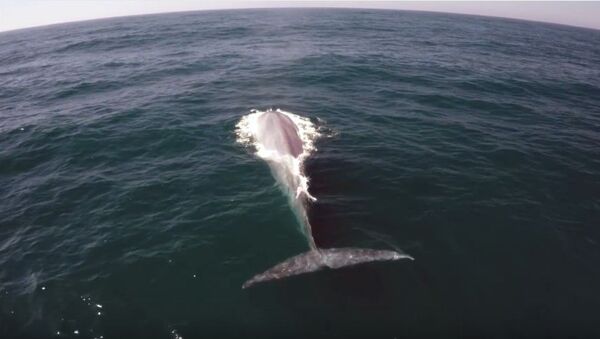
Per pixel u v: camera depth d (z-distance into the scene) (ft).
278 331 36.50
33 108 103.35
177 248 46.50
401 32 265.75
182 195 57.31
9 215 54.03
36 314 38.37
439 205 54.85
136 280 42.16
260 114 90.22
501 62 166.91
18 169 67.36
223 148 72.54
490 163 67.97
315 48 185.78
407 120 88.38
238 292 40.50
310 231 48.75
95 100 107.45
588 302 40.09
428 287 41.01
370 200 55.67
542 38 298.76
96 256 45.68
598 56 217.15
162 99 104.73
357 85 118.21
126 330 36.68
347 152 70.54
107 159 69.46
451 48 199.21
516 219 52.44
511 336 36.40
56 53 203.82
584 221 52.75
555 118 94.73
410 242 47.47
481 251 46.44
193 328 36.81
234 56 168.35
